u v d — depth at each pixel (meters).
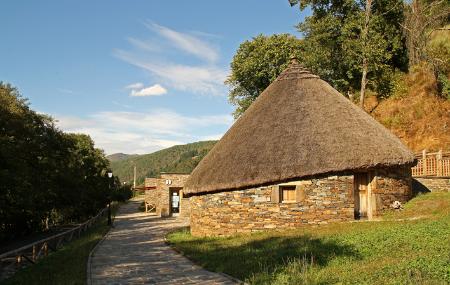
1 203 20.61
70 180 33.03
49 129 31.25
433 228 12.99
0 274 14.91
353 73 35.84
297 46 38.91
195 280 10.83
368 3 33.16
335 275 9.64
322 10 35.62
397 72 37.53
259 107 20.66
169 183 41.47
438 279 8.23
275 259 11.93
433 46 37.25
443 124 32.97
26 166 23.02
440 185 22.42
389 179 18.66
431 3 37.97
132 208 58.97
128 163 148.00
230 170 18.50
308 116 18.97
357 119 19.11
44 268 14.19
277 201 17.89
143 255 15.53
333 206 17.77
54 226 39.75
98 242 20.03
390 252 11.24
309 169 17.48
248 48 40.62
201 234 19.62
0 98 24.38
